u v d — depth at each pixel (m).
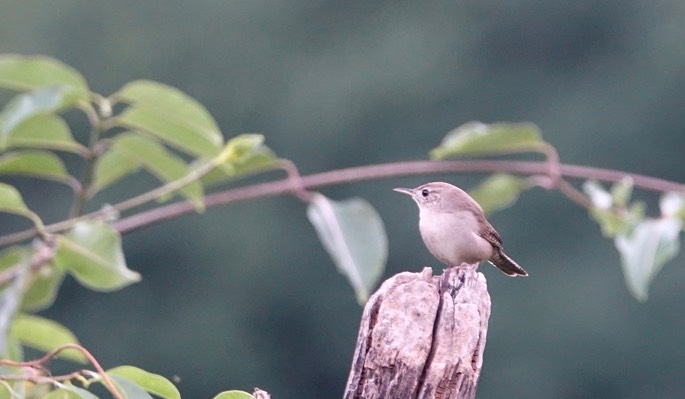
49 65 5.51
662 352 22.55
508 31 26.52
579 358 22.67
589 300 22.94
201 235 24.17
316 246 24.47
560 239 23.14
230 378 24.00
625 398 22.56
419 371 4.63
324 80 25.89
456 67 26.05
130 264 24.55
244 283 24.61
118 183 22.78
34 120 5.61
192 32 26.16
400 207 23.22
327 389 24.33
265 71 25.94
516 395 22.75
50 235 5.32
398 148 25.38
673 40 25.92
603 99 25.52
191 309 24.02
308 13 26.23
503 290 23.12
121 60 25.94
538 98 25.95
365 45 26.39
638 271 6.13
